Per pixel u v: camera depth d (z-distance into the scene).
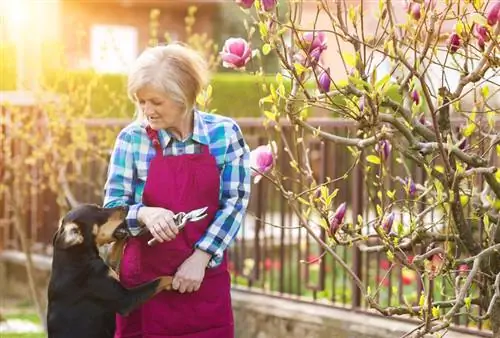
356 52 4.30
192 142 4.41
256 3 4.39
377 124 4.33
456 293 4.49
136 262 4.43
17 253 10.26
